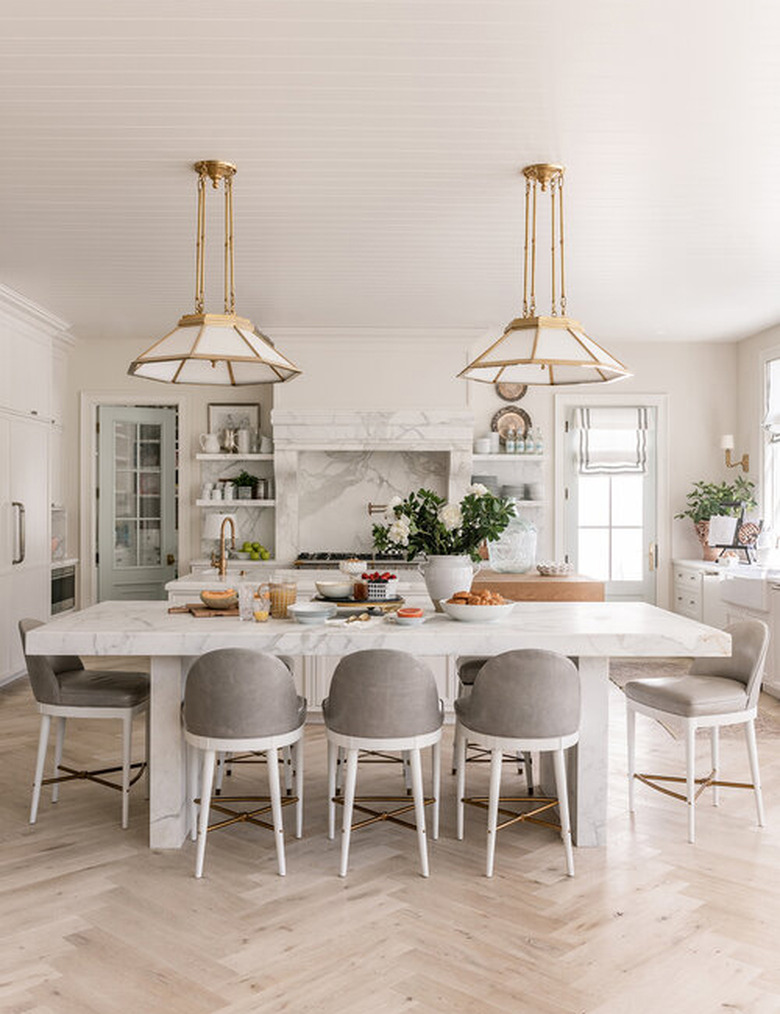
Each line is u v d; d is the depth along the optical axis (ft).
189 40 9.66
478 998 8.21
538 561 27.71
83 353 27.40
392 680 10.72
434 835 12.22
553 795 13.25
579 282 20.24
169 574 28.14
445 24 9.39
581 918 9.84
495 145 12.55
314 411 25.16
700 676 13.37
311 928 9.59
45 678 12.66
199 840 10.95
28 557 22.75
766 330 25.76
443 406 25.23
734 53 10.00
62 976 8.61
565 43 9.79
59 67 10.24
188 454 27.55
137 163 13.15
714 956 9.02
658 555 27.81
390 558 26.00
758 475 26.25
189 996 8.25
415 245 17.37
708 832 12.46
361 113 11.51
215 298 21.74
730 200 14.82
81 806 13.53
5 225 16.01
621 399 27.76
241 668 10.72
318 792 14.28
